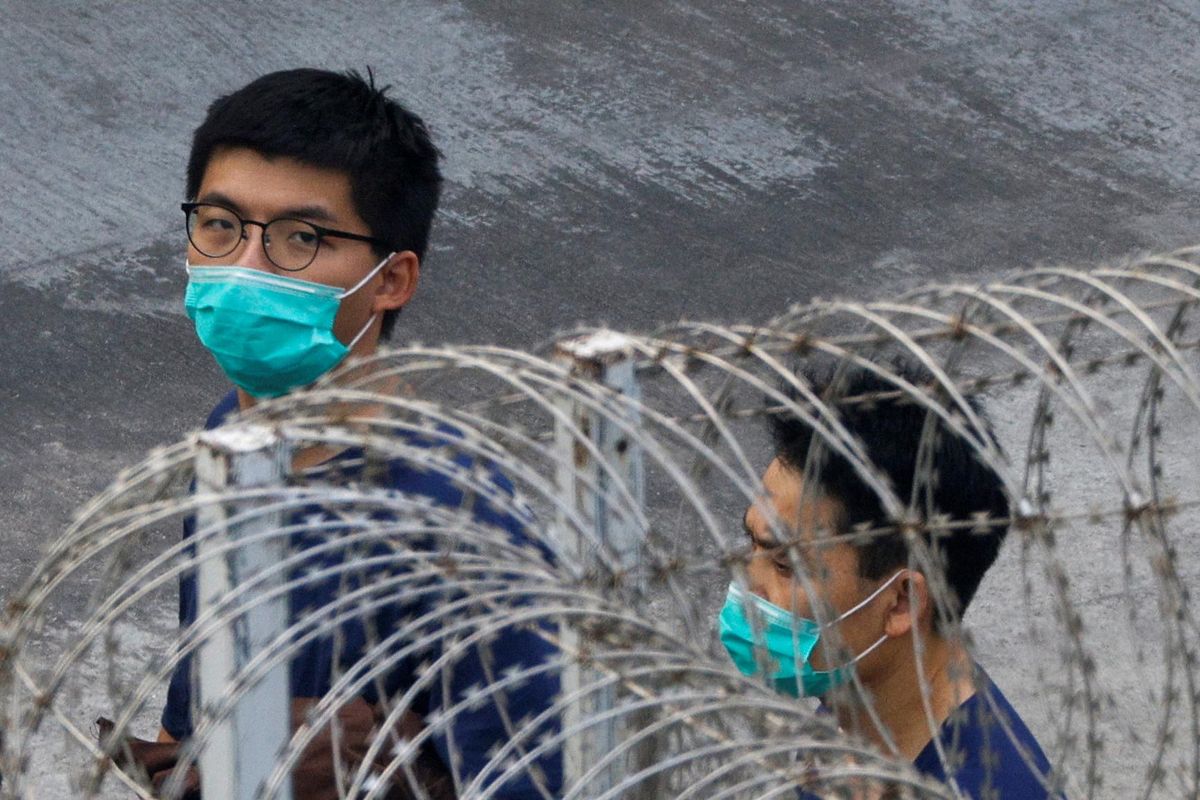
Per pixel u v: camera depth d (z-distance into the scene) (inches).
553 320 1086.4
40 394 992.2
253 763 249.4
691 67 1430.9
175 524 825.5
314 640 323.9
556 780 323.6
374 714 323.3
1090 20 1526.8
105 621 257.1
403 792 323.6
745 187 1253.7
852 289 1127.0
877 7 1542.8
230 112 401.1
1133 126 1362.0
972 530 333.1
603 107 1365.7
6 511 875.4
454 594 317.4
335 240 402.3
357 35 1469.0
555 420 285.1
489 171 1263.5
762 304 1108.5
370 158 400.8
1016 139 1336.1
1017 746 296.5
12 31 1446.9
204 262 408.5
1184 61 1465.3
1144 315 262.1
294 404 267.3
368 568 319.3
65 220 1206.3
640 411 269.0
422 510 257.9
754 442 869.2
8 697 264.1
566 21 1499.8
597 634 262.7
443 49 1449.3
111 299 1105.4
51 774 631.2
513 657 322.0
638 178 1261.1
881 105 1378.0
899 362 346.6
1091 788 292.7
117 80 1395.2
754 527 356.5
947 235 1195.9
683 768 276.7
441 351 278.1
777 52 1460.4
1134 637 291.4
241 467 247.0
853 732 297.9
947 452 336.2
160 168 1283.2
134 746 323.0
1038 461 303.4
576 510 281.3
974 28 1509.6
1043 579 786.2
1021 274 276.8
